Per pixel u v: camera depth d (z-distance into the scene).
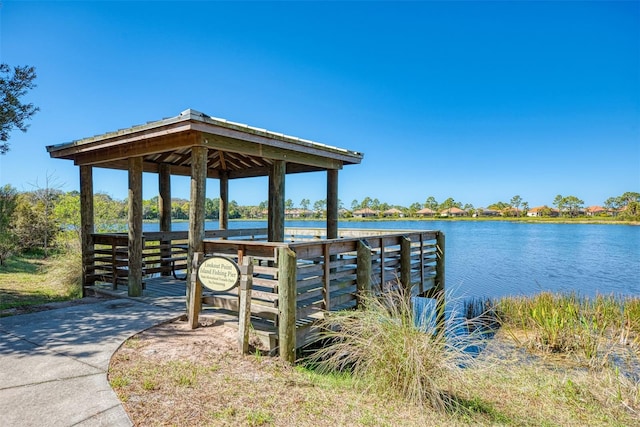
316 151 5.70
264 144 4.89
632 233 39.75
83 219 6.11
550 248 25.05
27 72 6.59
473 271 16.12
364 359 3.11
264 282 3.71
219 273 3.64
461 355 3.17
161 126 4.19
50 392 2.37
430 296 7.34
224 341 3.59
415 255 6.77
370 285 4.76
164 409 2.22
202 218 4.26
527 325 7.21
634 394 3.55
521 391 3.62
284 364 3.27
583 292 11.55
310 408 2.44
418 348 2.91
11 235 9.56
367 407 2.56
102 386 2.47
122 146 5.26
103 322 4.02
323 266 4.14
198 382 2.67
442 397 2.88
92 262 6.18
